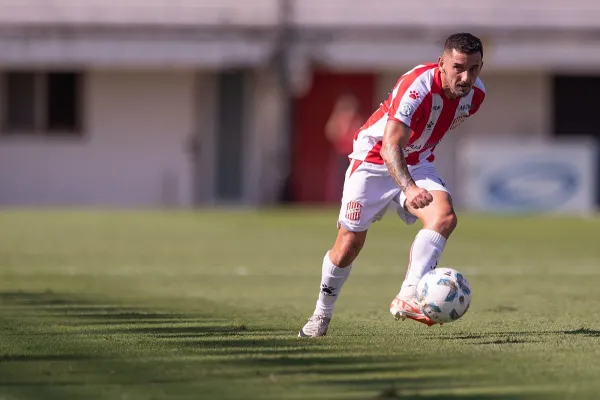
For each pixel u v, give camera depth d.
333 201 90.50
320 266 44.94
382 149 23.20
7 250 51.28
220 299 33.53
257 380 18.95
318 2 88.81
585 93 91.12
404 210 25.03
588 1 89.19
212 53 85.69
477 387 18.31
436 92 23.55
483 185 79.31
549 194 78.75
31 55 86.38
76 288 36.47
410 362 20.77
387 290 36.47
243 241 57.06
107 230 63.22
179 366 20.41
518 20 89.44
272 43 86.31
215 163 90.31
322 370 19.91
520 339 24.14
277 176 89.50
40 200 89.81
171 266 44.66
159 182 89.94
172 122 89.81
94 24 88.62
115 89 89.75
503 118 90.75
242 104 90.06
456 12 89.56
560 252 52.06
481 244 56.22
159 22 88.50
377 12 89.31
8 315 29.03
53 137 89.75
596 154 81.81
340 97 91.12
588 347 22.78
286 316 29.03
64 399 17.38
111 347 22.94
